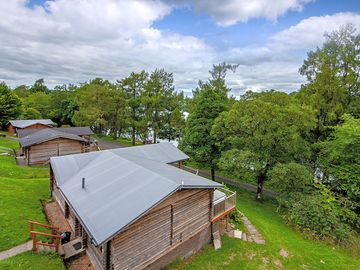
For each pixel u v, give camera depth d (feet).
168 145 73.00
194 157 87.81
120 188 34.60
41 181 62.49
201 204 41.34
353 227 62.23
